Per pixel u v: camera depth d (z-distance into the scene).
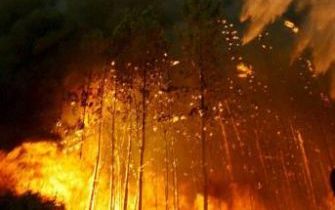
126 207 11.00
